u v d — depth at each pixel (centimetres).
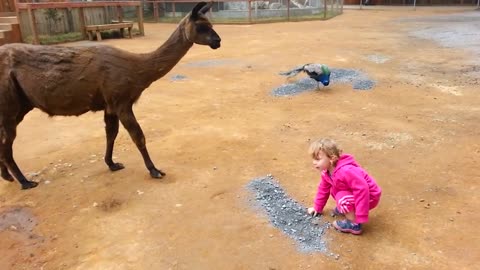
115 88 432
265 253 335
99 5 1744
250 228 370
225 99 813
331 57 1190
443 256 326
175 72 1083
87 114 758
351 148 545
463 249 333
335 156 352
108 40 1727
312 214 389
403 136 583
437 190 429
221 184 454
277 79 958
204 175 479
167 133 630
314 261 324
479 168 477
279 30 1972
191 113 730
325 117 679
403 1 3719
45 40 1608
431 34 1653
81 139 625
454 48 1302
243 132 620
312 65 840
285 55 1263
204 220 384
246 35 1811
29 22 1581
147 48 1466
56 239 367
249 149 554
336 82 904
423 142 560
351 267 316
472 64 1050
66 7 1606
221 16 2588
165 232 368
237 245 346
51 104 441
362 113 695
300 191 435
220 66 1145
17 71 427
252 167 497
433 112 689
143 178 475
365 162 501
